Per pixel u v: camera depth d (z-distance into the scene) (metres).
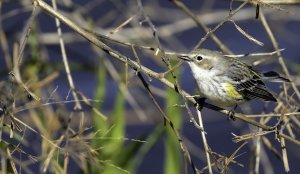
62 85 18.84
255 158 12.84
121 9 18.89
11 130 9.91
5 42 13.69
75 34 15.91
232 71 12.77
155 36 10.06
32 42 14.48
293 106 11.26
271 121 17.14
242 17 16.58
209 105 10.96
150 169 18.69
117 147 11.60
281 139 10.54
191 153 18.22
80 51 19.78
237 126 18.70
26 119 13.59
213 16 16.84
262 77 12.84
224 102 12.88
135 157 11.81
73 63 14.93
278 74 12.90
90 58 19.33
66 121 12.08
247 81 12.80
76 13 15.53
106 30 15.46
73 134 11.07
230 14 9.84
